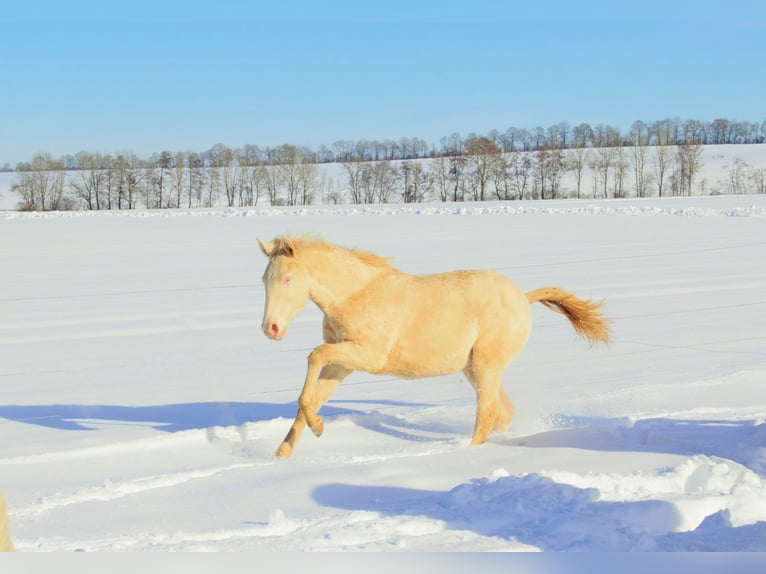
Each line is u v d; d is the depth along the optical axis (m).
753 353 10.11
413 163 86.38
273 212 44.47
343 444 6.71
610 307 13.88
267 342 11.62
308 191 85.56
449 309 6.55
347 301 6.38
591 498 4.72
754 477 5.31
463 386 9.02
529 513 4.55
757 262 19.67
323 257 6.36
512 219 34.56
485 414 6.66
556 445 6.49
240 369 10.00
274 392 8.86
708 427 6.65
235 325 12.88
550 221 32.94
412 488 5.31
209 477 5.68
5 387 9.19
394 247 24.42
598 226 30.17
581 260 20.52
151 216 44.16
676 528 4.50
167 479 5.58
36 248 25.83
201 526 4.63
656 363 9.66
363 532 4.29
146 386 9.17
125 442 6.62
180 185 83.50
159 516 4.84
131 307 14.66
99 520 4.78
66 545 4.27
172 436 6.80
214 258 22.45
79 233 31.80
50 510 4.99
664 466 5.72
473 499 4.80
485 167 83.31
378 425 7.35
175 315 13.80
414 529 4.39
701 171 87.31
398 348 6.48
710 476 5.32
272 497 5.16
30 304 15.09
